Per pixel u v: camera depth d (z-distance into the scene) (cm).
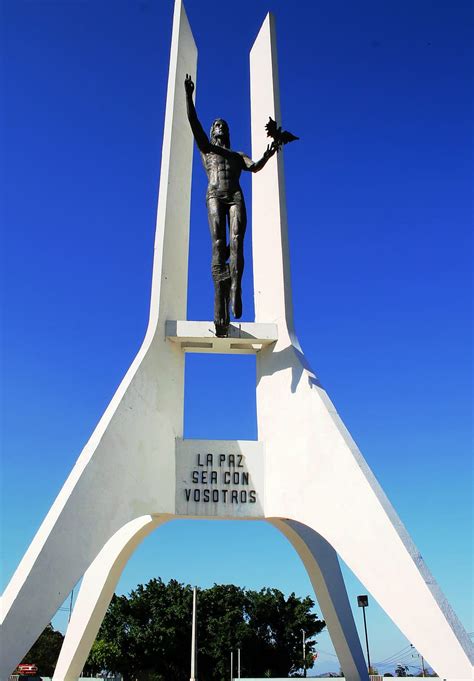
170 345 1225
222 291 1162
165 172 1317
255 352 1292
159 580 4741
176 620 4431
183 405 1227
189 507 1141
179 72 1398
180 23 1432
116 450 1051
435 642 870
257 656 4753
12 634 832
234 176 1198
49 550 904
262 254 1331
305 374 1162
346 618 1365
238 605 4891
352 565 990
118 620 4297
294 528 1323
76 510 958
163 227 1274
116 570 1293
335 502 1040
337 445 1059
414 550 933
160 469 1129
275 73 1405
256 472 1184
